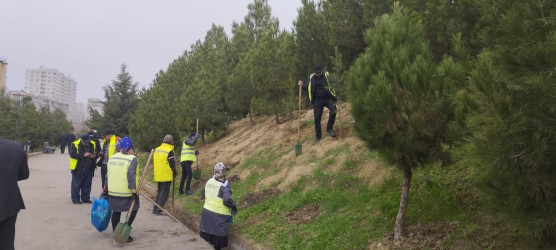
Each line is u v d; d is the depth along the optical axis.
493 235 4.63
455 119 4.49
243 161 12.34
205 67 25.19
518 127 3.04
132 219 6.77
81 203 10.19
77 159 10.11
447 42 7.30
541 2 3.27
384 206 6.17
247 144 14.23
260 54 15.91
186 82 25.53
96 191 12.65
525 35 3.26
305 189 8.33
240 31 24.28
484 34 3.88
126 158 6.85
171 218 8.92
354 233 5.90
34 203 9.98
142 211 9.88
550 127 3.06
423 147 4.79
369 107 4.83
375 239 5.60
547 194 3.13
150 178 15.84
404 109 4.77
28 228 7.44
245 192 9.76
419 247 5.00
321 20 13.34
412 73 4.80
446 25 7.29
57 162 24.05
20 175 4.05
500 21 3.47
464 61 4.20
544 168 3.15
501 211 3.43
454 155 6.39
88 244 6.53
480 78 3.30
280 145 11.70
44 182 14.15
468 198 5.41
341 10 12.36
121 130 34.78
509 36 3.39
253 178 10.47
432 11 7.66
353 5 12.28
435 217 5.44
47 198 10.81
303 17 13.76
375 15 11.27
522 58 3.26
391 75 5.01
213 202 6.96
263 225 7.54
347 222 6.32
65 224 7.86
